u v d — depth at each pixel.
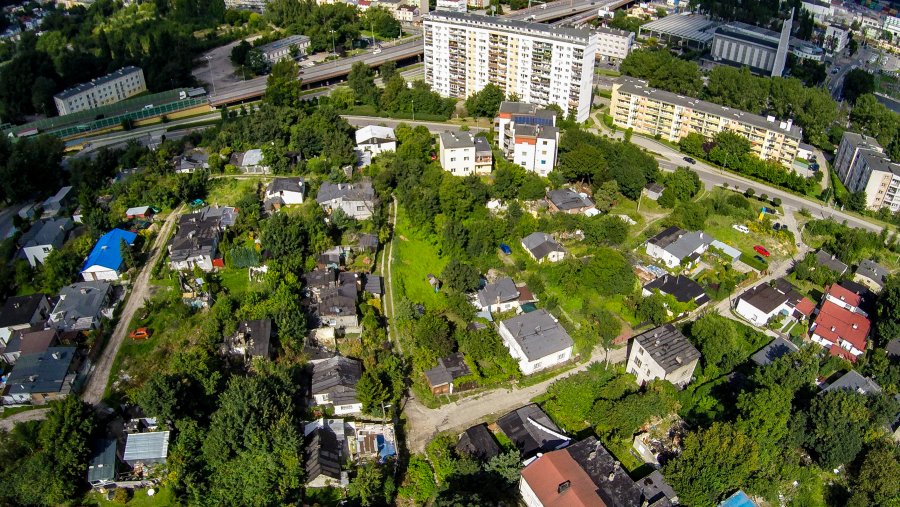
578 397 115.12
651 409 111.44
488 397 120.25
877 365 126.56
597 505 93.88
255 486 94.38
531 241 155.50
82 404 98.94
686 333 136.00
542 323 129.50
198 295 129.38
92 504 94.81
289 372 110.81
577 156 175.00
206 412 106.19
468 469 100.75
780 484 104.75
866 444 108.19
